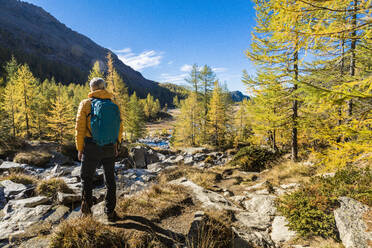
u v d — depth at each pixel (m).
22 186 4.78
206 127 32.91
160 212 3.39
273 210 4.87
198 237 2.72
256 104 12.24
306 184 5.48
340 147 3.12
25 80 27.41
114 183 2.86
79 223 2.42
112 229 2.59
